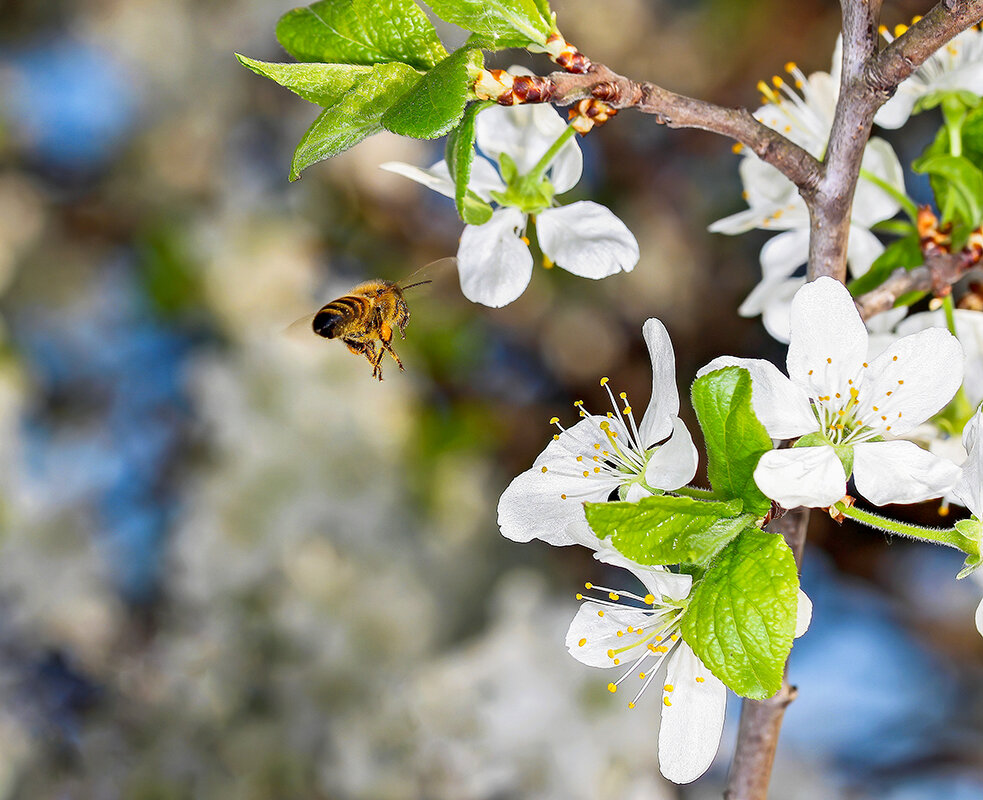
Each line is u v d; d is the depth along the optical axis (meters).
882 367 0.26
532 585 0.40
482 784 0.38
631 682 0.38
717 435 0.25
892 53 0.26
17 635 0.45
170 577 0.44
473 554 0.45
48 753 0.42
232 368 0.45
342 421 0.44
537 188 0.28
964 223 0.29
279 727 0.40
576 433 0.27
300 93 0.26
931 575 0.46
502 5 0.26
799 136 0.31
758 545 0.25
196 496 0.44
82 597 0.46
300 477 0.43
